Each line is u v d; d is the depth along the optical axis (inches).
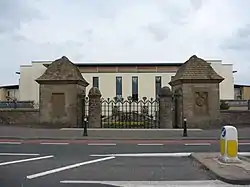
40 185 339.6
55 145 695.1
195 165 457.7
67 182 353.7
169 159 514.6
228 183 346.6
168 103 1002.7
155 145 698.8
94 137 817.5
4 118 1043.9
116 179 370.0
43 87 1015.6
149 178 375.2
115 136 834.8
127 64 2400.3
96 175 391.5
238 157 488.7
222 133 457.1
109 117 1101.1
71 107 1002.7
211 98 997.2
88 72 2406.5
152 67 2413.9
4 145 692.1
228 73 2402.8
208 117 994.1
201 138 807.1
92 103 1014.4
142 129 968.3
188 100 995.3
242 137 822.5
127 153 581.3
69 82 1007.6
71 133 880.9
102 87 2401.6
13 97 2733.8
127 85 2404.0
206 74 1000.2
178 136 834.8
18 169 427.8
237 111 999.0
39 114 1015.6
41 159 512.1
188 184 344.8
